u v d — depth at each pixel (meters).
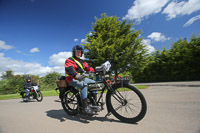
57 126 2.57
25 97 6.72
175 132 2.06
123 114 3.03
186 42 20.30
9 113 3.92
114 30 14.52
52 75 17.47
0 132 2.37
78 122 2.75
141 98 2.48
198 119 2.60
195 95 5.55
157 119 2.70
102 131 2.21
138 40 14.49
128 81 2.65
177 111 3.22
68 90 3.30
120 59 13.38
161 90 8.32
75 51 3.00
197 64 17.97
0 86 15.08
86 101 2.75
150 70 24.00
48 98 7.27
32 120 3.06
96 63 13.68
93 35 15.22
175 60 20.44
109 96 2.87
